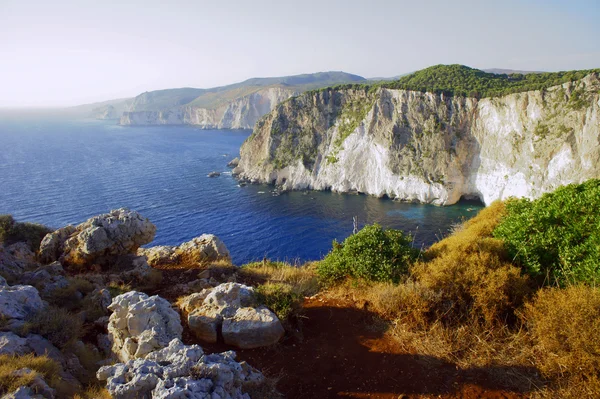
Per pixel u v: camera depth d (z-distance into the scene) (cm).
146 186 9888
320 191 10694
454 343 759
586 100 7331
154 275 1341
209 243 1703
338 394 640
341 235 6600
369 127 10325
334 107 11575
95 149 17900
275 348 785
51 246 1523
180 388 495
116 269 1425
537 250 995
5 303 788
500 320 810
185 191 9519
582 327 621
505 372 667
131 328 755
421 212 8275
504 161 8656
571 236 973
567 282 863
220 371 558
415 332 810
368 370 702
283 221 7356
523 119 8331
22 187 9344
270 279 1300
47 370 604
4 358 602
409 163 9625
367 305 967
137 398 515
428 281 912
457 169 9244
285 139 11700
